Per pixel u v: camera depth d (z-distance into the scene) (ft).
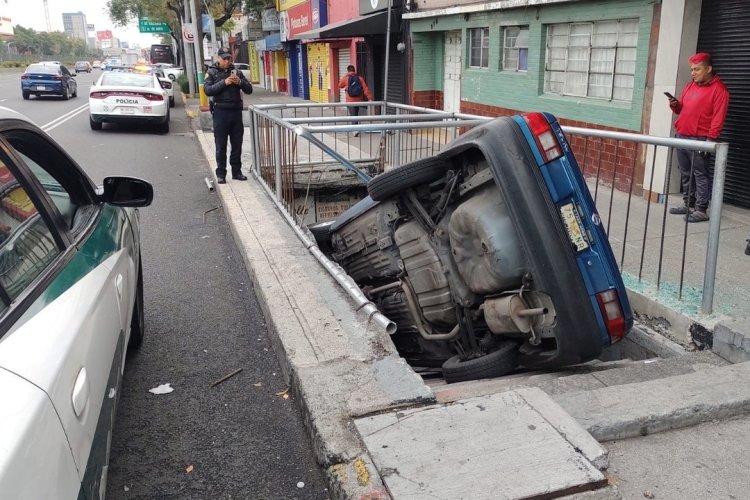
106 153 46.29
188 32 88.33
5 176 7.67
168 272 21.08
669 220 22.33
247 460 10.94
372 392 11.16
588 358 12.41
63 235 8.80
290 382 12.69
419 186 15.43
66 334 6.63
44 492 5.05
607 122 28.53
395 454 9.24
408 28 47.11
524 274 12.28
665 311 14.35
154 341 15.78
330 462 9.50
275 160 25.22
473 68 41.34
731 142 23.79
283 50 104.63
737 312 13.88
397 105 29.04
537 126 12.16
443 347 16.06
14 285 6.60
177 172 39.01
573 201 12.10
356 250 17.53
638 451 9.87
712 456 9.75
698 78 21.03
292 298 15.80
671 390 10.96
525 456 9.05
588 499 8.44
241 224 23.34
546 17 32.24
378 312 14.28
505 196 11.98
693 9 23.88
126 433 11.77
